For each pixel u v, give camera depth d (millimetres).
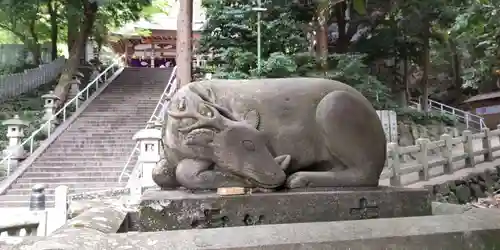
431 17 16547
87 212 2619
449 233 1876
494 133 10508
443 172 8922
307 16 13258
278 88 2947
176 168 2775
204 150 2678
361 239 1775
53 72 18797
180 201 2422
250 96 2893
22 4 15695
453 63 23031
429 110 18938
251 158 2672
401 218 2172
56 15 18766
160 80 18422
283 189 2754
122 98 15742
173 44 27984
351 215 2582
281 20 12070
